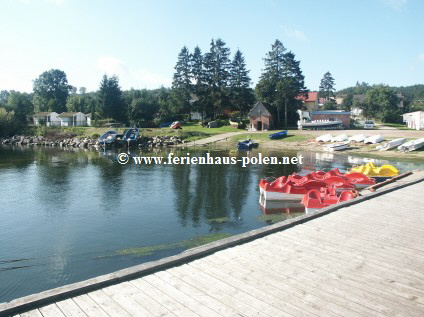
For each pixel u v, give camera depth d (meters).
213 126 72.81
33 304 5.30
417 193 14.76
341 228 9.59
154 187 23.08
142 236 13.70
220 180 25.48
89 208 17.95
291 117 74.88
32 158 39.81
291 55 68.88
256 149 48.94
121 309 5.29
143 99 78.31
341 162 34.91
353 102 121.94
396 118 85.19
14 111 73.88
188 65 77.94
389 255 7.64
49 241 13.24
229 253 7.64
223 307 5.40
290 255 7.56
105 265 11.01
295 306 5.46
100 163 35.44
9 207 18.20
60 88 104.94
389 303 5.59
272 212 16.92
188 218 16.08
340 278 6.47
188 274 6.57
